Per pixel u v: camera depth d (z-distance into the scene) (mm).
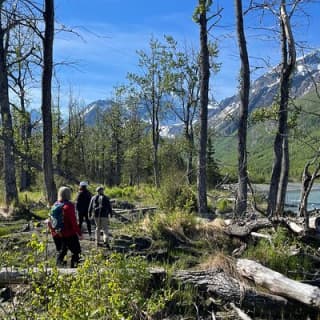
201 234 11898
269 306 7797
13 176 19172
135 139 59219
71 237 9078
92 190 27281
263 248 10617
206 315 7645
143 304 6398
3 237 11102
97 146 67062
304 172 11562
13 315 5105
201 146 18641
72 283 5035
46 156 15547
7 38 25484
